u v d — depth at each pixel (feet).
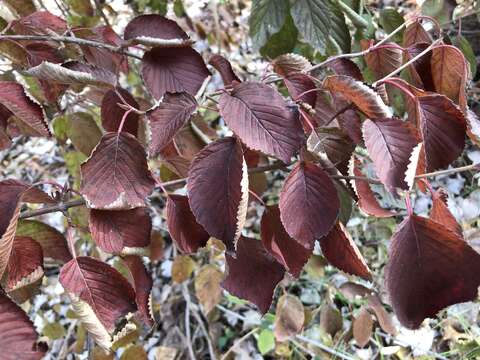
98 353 1.48
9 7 1.61
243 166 0.82
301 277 2.47
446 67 1.03
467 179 2.57
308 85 1.11
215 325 2.38
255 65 3.16
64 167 3.34
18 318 0.79
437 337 2.20
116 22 2.60
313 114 1.10
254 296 1.04
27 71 0.98
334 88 0.92
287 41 1.84
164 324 2.50
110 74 1.05
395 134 0.85
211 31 2.98
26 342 0.79
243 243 1.05
